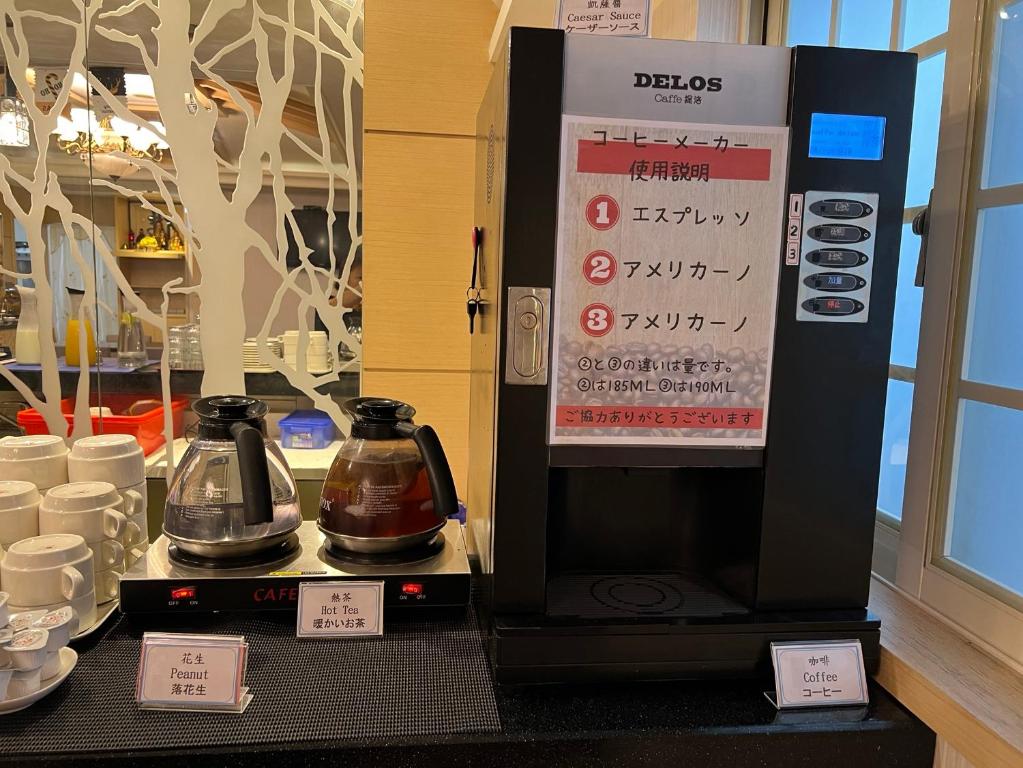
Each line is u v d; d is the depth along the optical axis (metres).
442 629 1.04
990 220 0.92
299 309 1.89
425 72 1.55
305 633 1.00
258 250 1.86
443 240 1.60
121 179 1.81
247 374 1.90
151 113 1.79
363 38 1.64
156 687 0.83
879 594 1.08
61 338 1.87
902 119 0.89
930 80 1.10
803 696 0.88
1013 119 0.89
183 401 1.90
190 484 1.05
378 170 1.57
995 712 0.76
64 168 1.80
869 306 0.92
